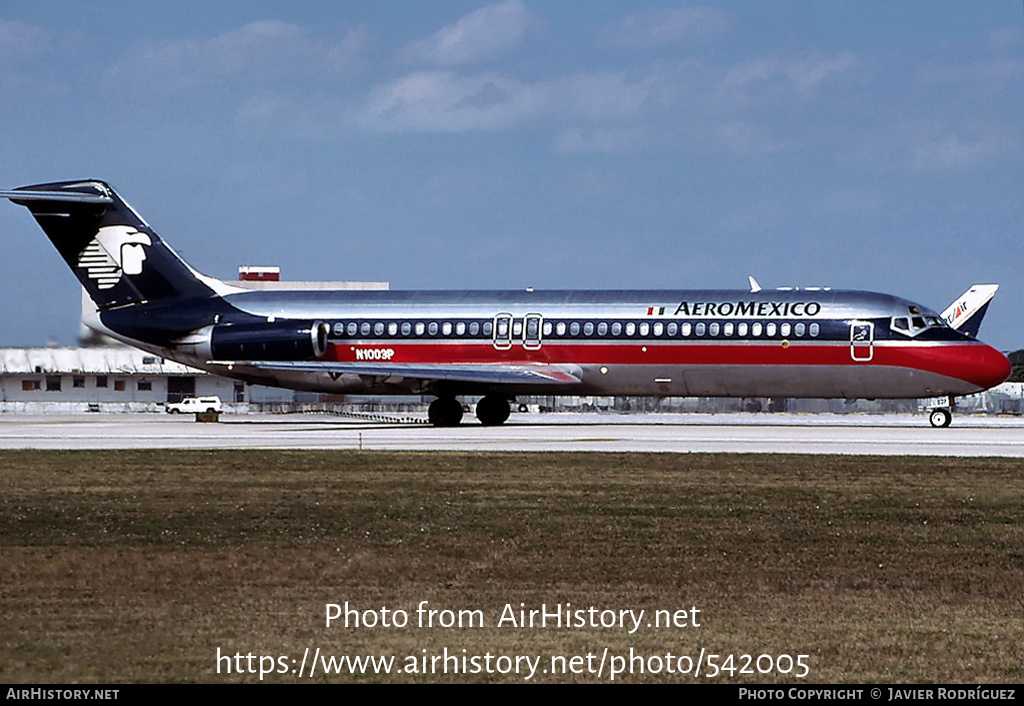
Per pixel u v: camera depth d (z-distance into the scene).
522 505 101.56
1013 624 64.19
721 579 74.56
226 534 88.50
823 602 69.06
